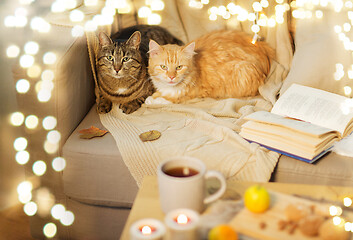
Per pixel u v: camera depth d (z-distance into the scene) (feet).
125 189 5.08
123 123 5.49
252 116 4.81
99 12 6.38
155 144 4.94
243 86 6.41
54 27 5.89
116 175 5.01
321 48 5.77
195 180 3.09
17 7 6.40
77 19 6.00
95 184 5.10
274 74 6.55
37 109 5.14
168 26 7.00
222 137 5.03
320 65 5.65
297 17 6.15
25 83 5.04
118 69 5.72
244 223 3.13
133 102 6.02
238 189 3.67
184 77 6.14
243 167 4.62
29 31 6.50
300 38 6.25
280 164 4.62
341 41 5.73
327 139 4.53
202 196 3.21
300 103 5.18
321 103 5.11
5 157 6.68
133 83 5.98
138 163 4.88
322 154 4.58
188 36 7.03
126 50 5.81
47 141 5.21
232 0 6.59
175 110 5.74
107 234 5.51
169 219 2.86
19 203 6.53
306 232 3.01
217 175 3.22
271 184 3.77
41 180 5.45
